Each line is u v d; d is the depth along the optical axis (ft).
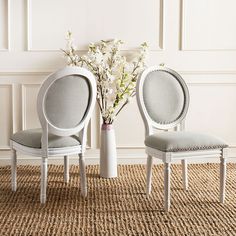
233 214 10.39
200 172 14.12
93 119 14.82
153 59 14.66
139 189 12.34
